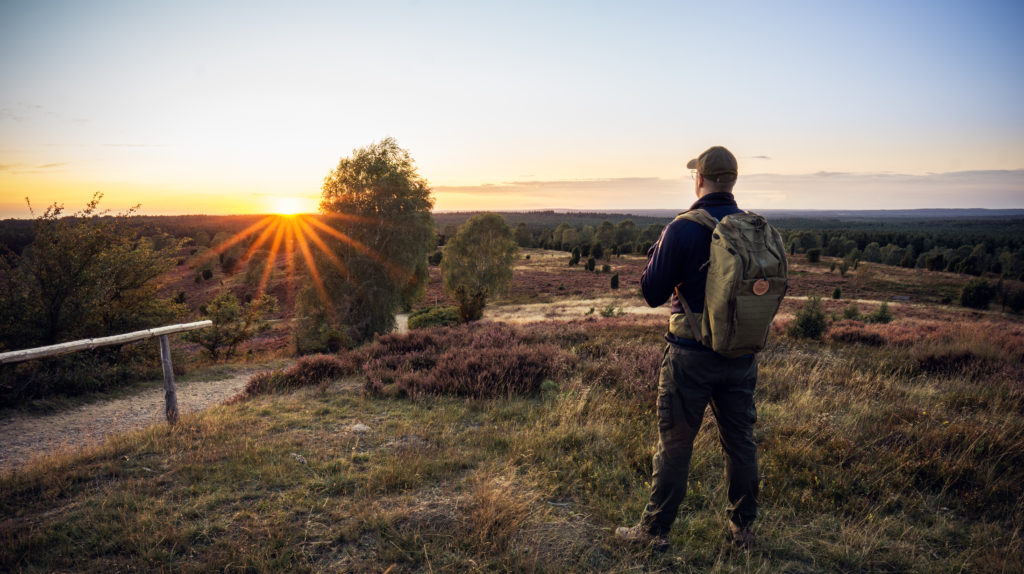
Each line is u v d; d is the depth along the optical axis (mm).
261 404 6203
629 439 4016
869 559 2414
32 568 2387
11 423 7281
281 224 122812
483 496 2881
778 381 6211
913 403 5098
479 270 54812
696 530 2666
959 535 2674
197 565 2369
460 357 7344
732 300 1903
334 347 22281
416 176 30750
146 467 3809
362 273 28516
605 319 18797
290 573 2324
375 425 4969
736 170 2213
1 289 10672
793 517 2844
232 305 17859
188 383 11148
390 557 2418
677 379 2230
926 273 89250
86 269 11438
